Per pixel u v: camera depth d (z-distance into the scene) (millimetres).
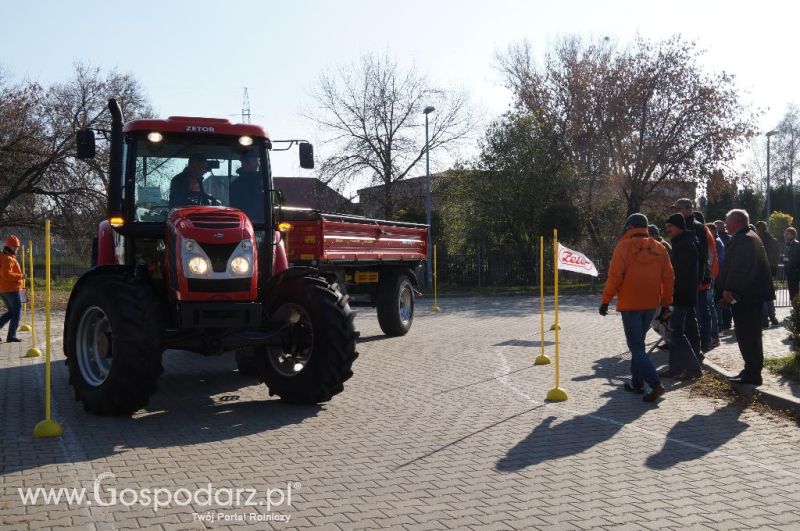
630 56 36156
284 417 7770
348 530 4602
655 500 5141
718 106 35406
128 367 7512
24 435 6984
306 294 8281
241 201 9102
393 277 14906
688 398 8641
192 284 7832
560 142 36625
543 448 6500
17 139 29859
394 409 8117
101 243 10023
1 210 30375
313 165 9562
